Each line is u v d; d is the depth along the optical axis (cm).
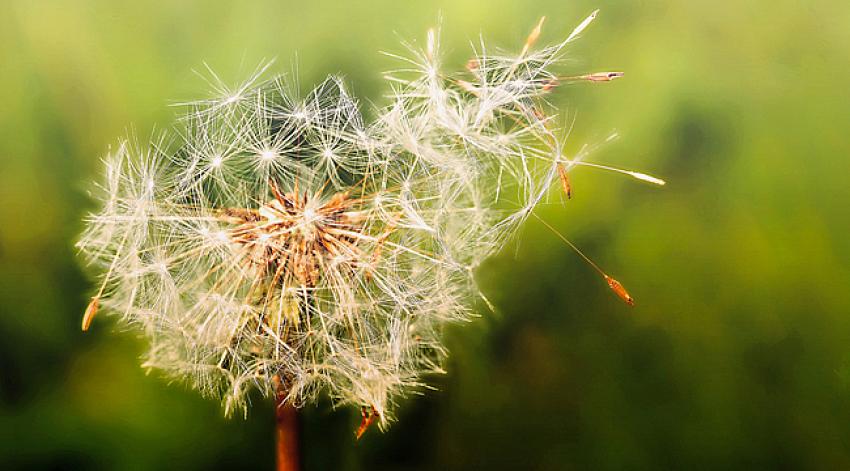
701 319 29
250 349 26
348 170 26
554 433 29
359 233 26
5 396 29
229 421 29
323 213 26
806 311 29
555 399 29
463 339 29
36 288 29
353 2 29
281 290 26
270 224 26
